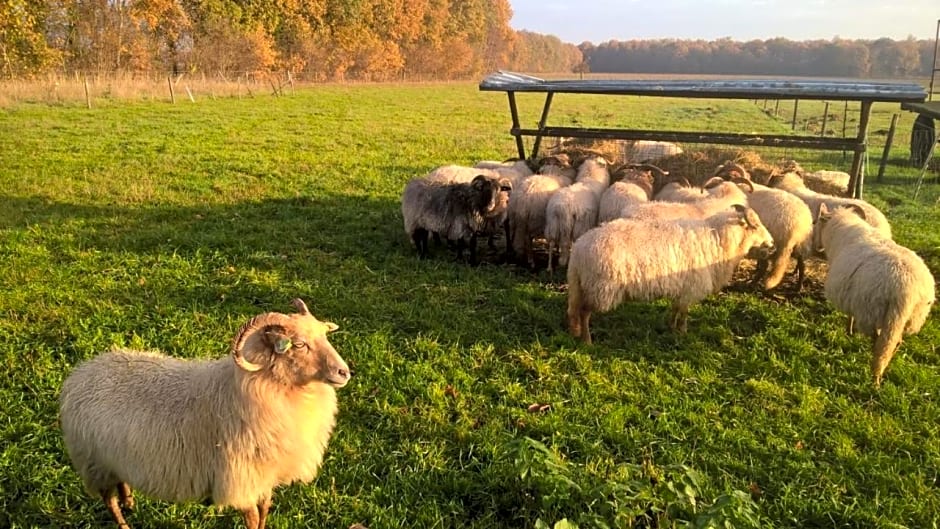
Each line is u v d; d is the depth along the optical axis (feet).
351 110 55.47
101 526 7.90
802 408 10.23
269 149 32.68
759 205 15.21
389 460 9.03
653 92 19.07
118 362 7.55
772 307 14.05
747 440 9.45
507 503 8.29
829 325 13.08
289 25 96.73
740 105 74.90
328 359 6.74
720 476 8.75
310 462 7.29
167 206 21.21
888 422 9.88
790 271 16.52
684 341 12.48
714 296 14.58
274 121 44.73
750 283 15.60
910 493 8.48
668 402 10.42
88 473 7.32
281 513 8.09
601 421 9.91
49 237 17.57
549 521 7.67
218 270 15.62
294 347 6.70
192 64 81.05
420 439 9.44
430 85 112.57
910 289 10.56
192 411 6.95
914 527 8.00
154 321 12.80
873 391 10.73
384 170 28.04
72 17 70.79
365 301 13.91
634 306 13.94
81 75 64.49
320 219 20.18
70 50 72.08
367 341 12.15
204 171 26.81
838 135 44.75
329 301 13.85
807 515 8.16
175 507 8.13
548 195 16.40
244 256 16.63
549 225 15.61
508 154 33.27
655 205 14.39
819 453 9.29
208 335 12.27
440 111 58.44
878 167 30.89
